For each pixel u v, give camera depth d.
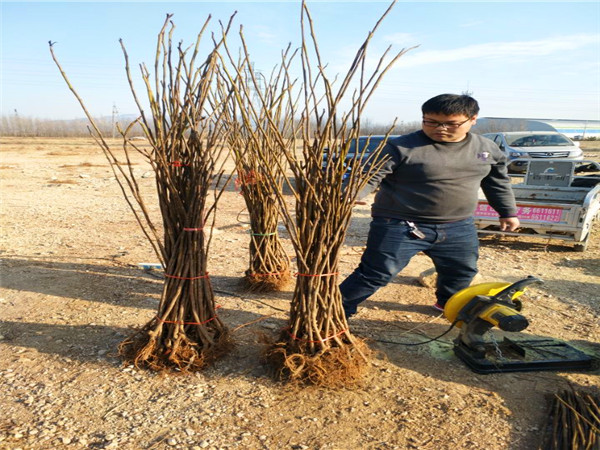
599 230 7.75
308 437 2.37
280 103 3.71
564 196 7.09
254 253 4.58
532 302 4.39
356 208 9.99
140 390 2.77
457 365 3.17
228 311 4.06
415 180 3.13
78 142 39.50
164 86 2.76
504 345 3.36
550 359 3.13
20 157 22.23
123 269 5.22
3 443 2.26
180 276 2.98
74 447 2.26
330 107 2.54
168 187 2.85
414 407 2.64
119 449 2.24
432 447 2.31
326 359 2.82
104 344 3.37
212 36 2.72
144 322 3.78
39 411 2.54
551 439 2.35
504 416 2.57
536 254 6.21
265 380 2.90
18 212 8.53
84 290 4.50
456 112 2.93
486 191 3.64
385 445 2.31
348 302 3.41
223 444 2.30
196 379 2.91
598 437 2.31
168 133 2.81
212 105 2.96
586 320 3.98
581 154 13.43
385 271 3.27
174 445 2.28
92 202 10.00
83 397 2.69
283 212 2.73
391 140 3.21
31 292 4.40
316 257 2.72
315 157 2.64
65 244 6.32
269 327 3.72
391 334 3.67
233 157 4.25
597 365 3.19
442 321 3.94
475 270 3.65
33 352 3.24
